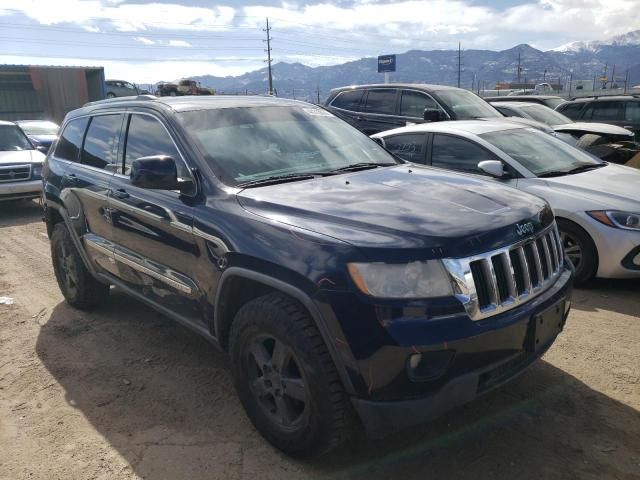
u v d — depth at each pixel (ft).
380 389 8.11
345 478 9.16
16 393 12.25
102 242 14.17
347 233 8.66
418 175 11.96
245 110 13.19
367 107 35.29
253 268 9.40
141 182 10.71
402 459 9.57
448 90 33.17
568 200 17.44
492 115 32.14
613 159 29.12
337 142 13.60
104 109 15.20
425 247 8.24
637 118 40.91
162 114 12.55
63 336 15.17
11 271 21.49
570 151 20.92
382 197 10.09
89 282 16.21
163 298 12.27
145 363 13.44
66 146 16.78
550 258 10.15
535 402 11.14
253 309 9.41
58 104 84.79
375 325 7.98
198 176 11.12
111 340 14.80
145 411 11.34
